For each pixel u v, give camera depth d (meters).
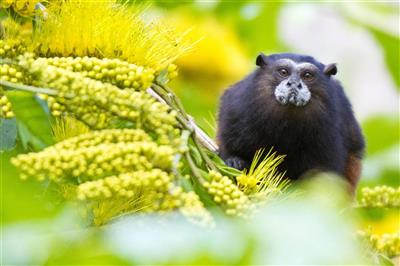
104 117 7.58
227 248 4.77
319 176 13.92
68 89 7.40
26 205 5.25
